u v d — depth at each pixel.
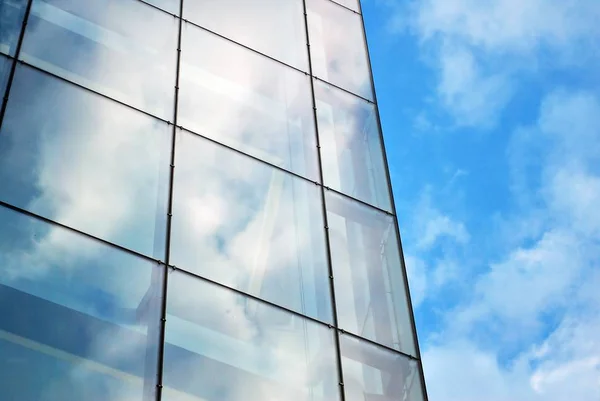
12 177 13.95
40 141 14.67
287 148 18.30
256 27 20.22
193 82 17.83
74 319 13.05
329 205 17.89
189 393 13.34
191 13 19.14
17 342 12.35
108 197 14.77
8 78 15.03
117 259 14.09
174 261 14.71
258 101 18.66
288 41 20.66
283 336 15.05
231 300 14.90
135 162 15.59
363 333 16.19
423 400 15.88
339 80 20.86
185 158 16.36
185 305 14.28
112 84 16.47
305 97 19.69
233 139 17.50
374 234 18.09
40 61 15.72
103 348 13.02
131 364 13.10
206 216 15.77
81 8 17.17
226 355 14.13
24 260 13.20
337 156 19.06
